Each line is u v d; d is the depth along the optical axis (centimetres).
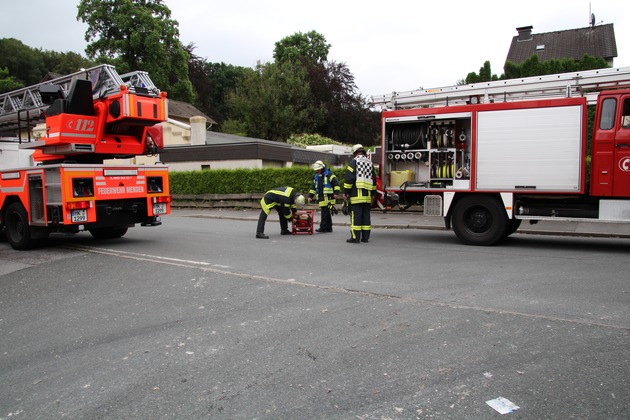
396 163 1109
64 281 707
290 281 661
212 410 323
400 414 310
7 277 746
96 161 1041
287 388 350
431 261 796
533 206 938
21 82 5356
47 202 923
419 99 1099
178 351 427
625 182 866
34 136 1073
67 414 326
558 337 429
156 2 4238
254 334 460
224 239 1115
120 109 931
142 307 564
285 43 6275
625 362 374
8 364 417
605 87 957
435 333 447
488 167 969
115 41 3912
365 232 1041
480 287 612
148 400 340
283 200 1127
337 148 3528
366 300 561
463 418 303
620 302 533
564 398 322
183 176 2205
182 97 4481
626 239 1061
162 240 1106
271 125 4075
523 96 1027
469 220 998
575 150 898
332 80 4466
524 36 3734
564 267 732
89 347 447
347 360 394
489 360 385
